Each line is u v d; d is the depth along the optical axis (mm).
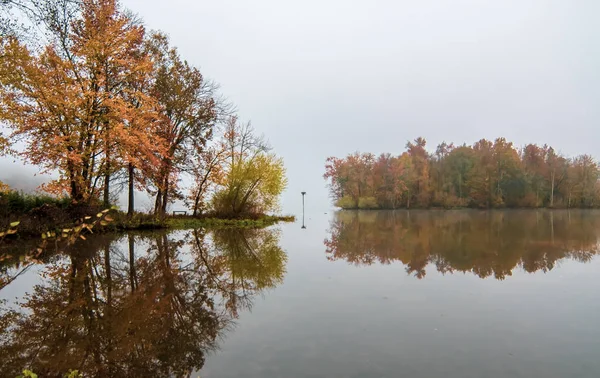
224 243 15484
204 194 27906
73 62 16609
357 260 11164
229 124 28234
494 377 3854
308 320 5777
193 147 25656
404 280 8469
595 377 3834
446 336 5035
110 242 14961
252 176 27750
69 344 4984
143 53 22016
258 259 11438
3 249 12375
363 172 66188
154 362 4395
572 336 4996
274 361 4309
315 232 20672
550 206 61906
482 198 63094
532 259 10992
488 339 4922
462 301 6727
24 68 13969
